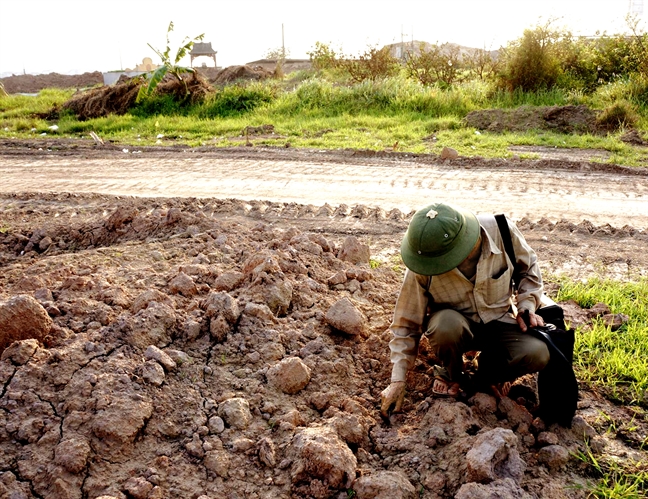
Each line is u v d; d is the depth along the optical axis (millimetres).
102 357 3275
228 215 7445
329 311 3914
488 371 3357
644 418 3451
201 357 3520
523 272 3314
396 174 9633
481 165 10078
